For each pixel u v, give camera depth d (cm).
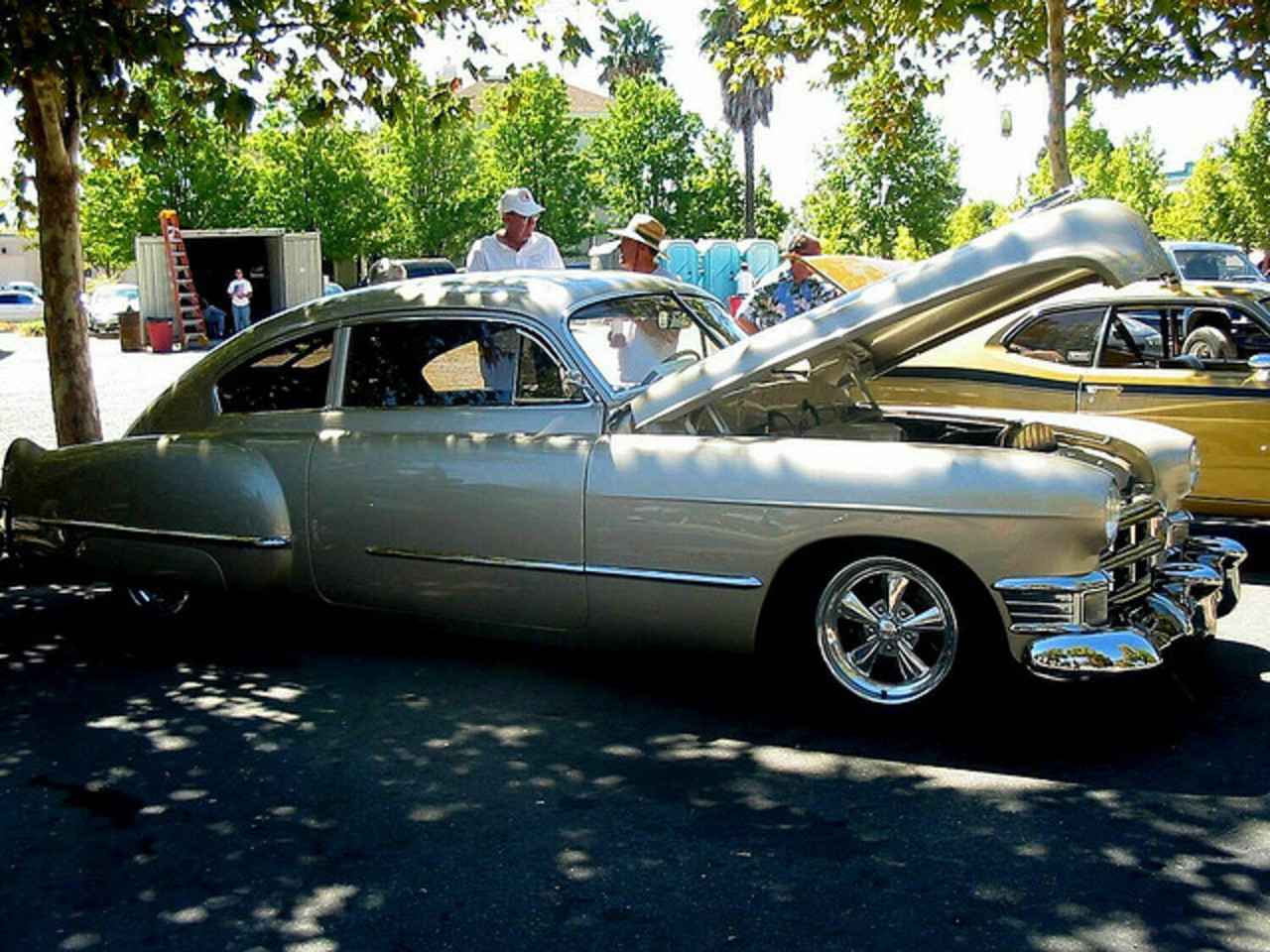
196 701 486
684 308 559
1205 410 687
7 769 420
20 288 5362
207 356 575
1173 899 319
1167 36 1136
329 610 530
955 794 386
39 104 791
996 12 998
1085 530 405
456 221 4562
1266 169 3406
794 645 459
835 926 309
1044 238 433
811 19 1076
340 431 523
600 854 351
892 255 3984
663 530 455
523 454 480
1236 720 447
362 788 400
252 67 790
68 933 313
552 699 482
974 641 426
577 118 4872
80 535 565
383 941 307
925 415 558
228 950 304
